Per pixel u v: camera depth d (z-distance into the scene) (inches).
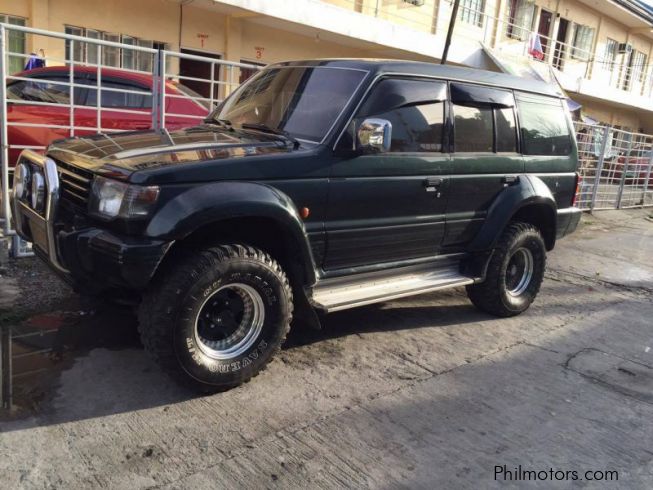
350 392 149.6
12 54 219.8
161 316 129.5
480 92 192.1
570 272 299.1
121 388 141.6
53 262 137.6
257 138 158.1
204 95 524.7
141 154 136.6
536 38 818.8
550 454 129.1
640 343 202.5
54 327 172.1
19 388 137.6
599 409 151.5
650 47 1209.4
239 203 132.0
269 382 151.5
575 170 231.5
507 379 164.6
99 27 440.8
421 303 225.8
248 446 122.6
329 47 617.3
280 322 146.7
